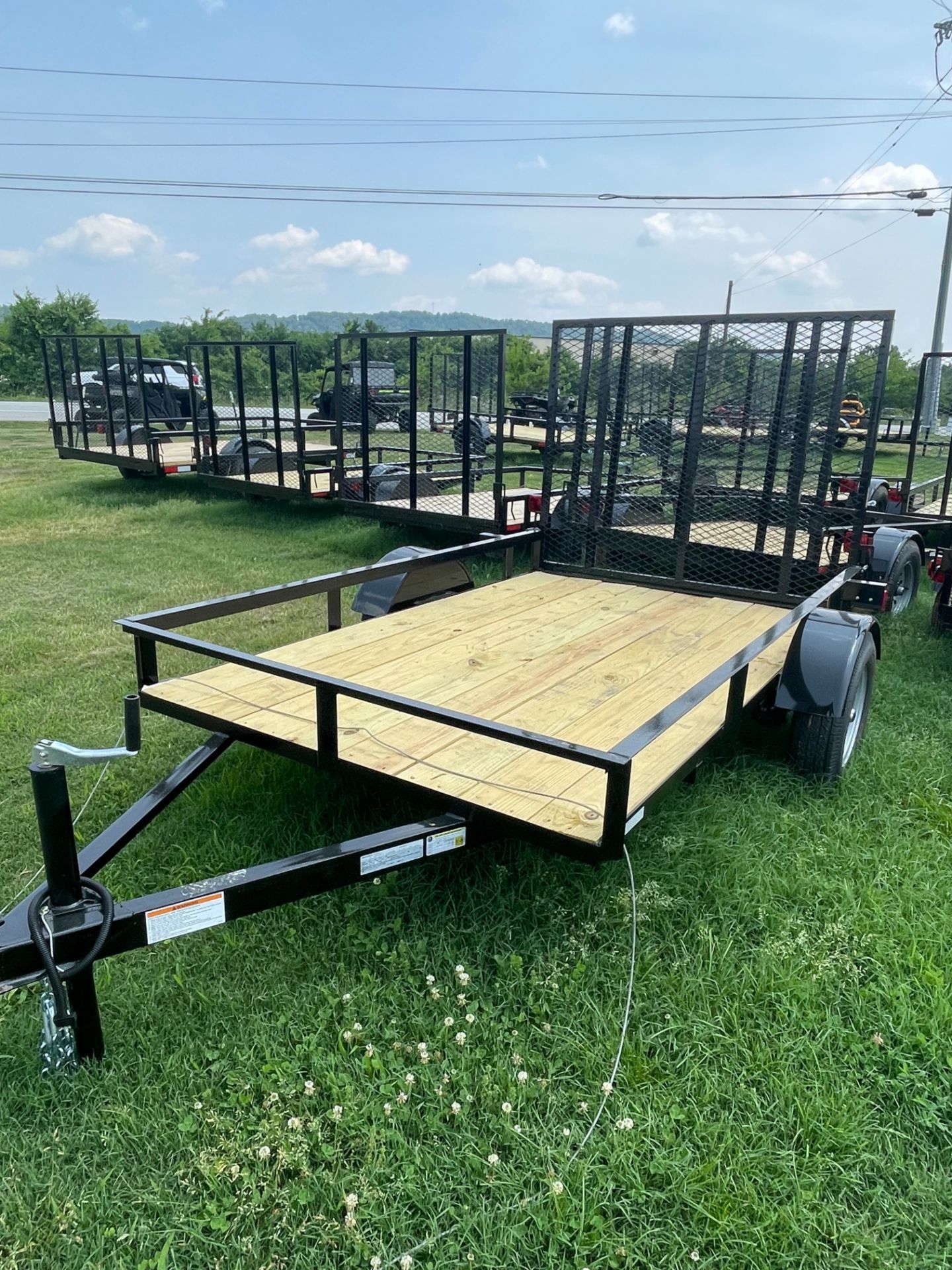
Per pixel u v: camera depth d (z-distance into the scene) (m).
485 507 7.51
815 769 3.50
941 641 5.73
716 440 4.47
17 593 7.02
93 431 12.71
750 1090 2.12
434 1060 2.22
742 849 3.04
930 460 12.10
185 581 7.43
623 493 4.81
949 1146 2.01
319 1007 2.40
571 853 2.28
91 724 4.29
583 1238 1.77
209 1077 2.18
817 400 4.17
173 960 2.56
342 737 2.85
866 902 2.82
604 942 2.64
